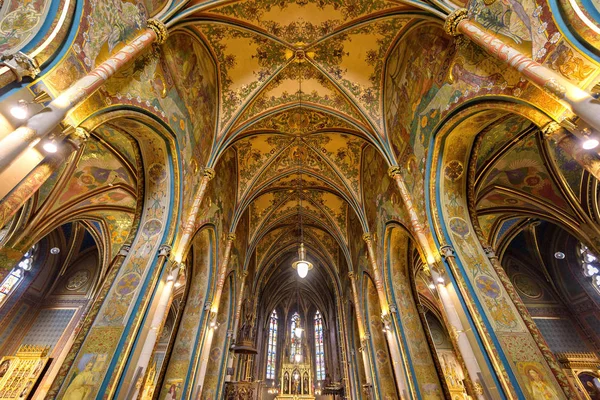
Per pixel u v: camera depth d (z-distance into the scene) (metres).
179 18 7.11
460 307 6.01
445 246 6.66
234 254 14.24
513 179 10.12
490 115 6.64
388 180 10.53
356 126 10.97
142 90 6.33
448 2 6.52
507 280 6.32
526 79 4.52
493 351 5.22
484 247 6.85
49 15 4.10
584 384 12.73
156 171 7.75
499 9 5.28
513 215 12.48
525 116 5.01
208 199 10.32
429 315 20.61
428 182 7.51
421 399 8.21
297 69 10.78
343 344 17.83
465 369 5.68
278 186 15.66
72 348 5.36
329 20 9.38
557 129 4.44
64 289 16.70
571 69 4.03
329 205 16.91
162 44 7.09
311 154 14.02
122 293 6.14
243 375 19.23
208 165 9.56
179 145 7.86
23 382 12.15
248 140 13.12
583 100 3.81
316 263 24.70
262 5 8.93
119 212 13.34
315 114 12.06
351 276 15.35
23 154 3.60
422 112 8.00
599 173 3.87
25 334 14.88
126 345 5.41
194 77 8.88
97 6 4.82
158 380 8.81
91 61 4.64
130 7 5.75
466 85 6.25
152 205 7.51
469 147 7.46
